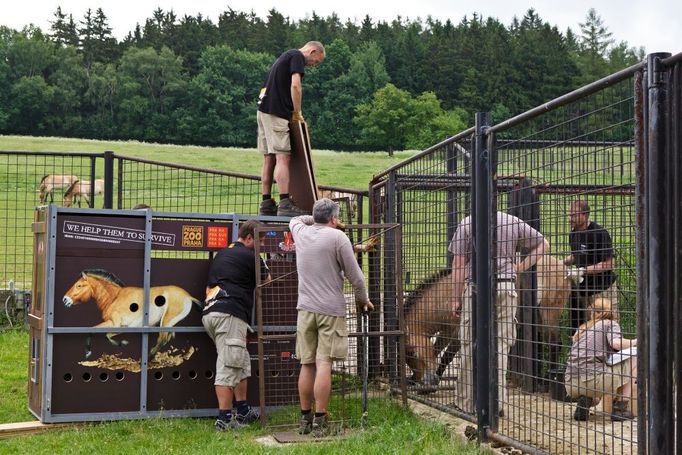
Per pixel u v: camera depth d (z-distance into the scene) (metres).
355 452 6.14
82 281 7.61
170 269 7.87
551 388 6.46
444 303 7.83
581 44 132.38
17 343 11.20
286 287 8.09
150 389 7.77
